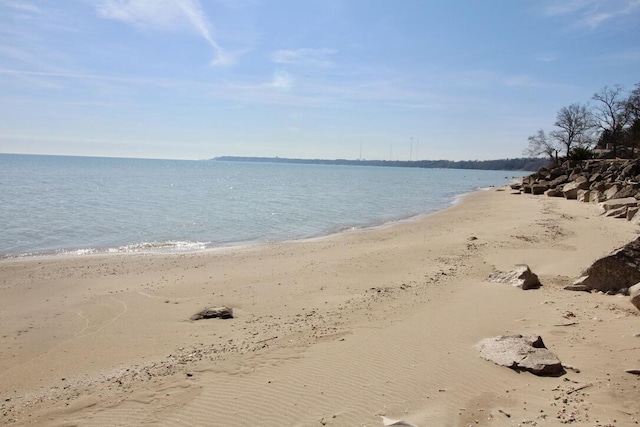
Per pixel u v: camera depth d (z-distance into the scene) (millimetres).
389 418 5215
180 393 6203
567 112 73812
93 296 11672
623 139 68312
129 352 8094
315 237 21828
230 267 14922
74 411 5867
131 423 5480
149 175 86312
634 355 6434
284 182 74250
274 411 5562
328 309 10125
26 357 7941
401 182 83062
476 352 6883
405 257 15789
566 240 17953
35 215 26516
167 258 16516
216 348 8023
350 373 6473
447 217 28766
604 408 5125
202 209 32438
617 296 9422
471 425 4980
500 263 14008
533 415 5105
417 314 9156
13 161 145625
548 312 8648
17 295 11742
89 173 81438
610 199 30328
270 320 9578
